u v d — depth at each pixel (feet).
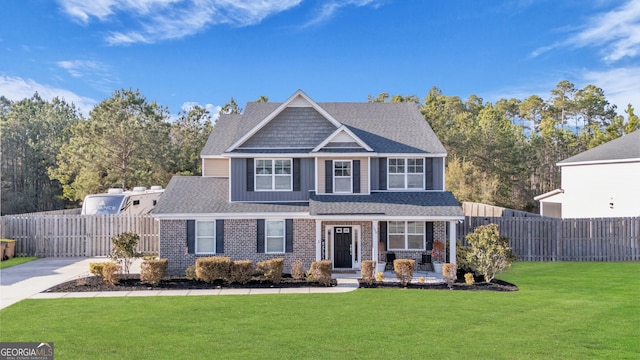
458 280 61.87
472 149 152.97
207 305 47.55
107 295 52.95
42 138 183.93
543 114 310.65
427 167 75.36
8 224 83.51
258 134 75.00
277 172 74.38
